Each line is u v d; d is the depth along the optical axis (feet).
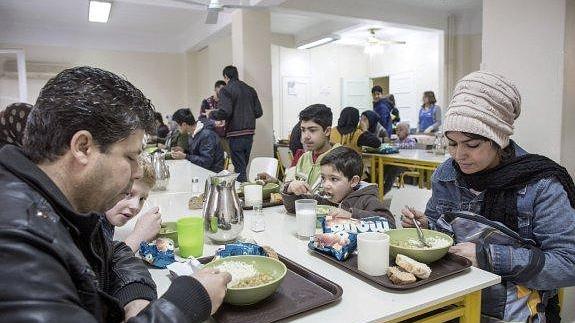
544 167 4.20
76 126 2.02
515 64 6.51
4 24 23.07
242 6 13.00
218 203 4.60
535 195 4.18
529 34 6.30
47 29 24.23
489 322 4.04
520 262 3.84
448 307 3.51
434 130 22.66
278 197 6.49
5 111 5.10
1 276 1.63
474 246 4.02
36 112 2.07
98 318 2.13
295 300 3.08
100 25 24.13
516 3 6.42
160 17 22.35
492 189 4.48
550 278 3.85
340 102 31.32
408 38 28.48
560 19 5.93
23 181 2.00
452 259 3.86
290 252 4.25
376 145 14.20
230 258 3.57
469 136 4.25
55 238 1.87
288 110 29.17
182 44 28.43
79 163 2.09
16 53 22.43
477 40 22.61
